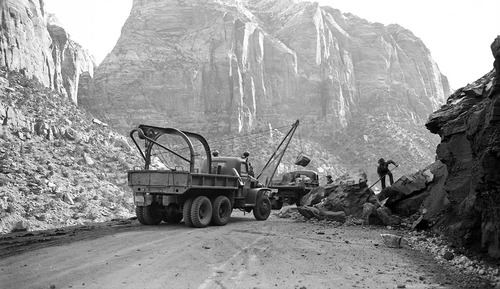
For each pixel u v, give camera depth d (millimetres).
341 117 139000
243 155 18547
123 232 13117
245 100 123625
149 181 14500
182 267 8117
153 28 137375
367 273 8055
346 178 19969
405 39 180500
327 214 17109
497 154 7836
